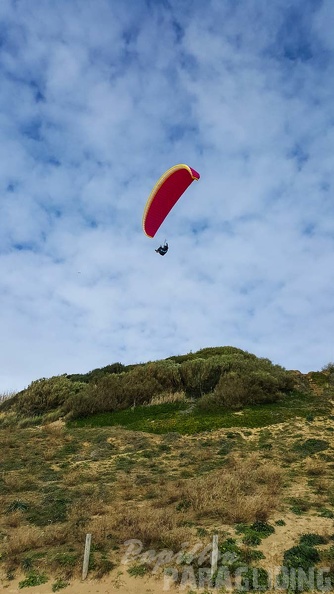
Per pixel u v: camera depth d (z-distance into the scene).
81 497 14.52
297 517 11.44
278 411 23.36
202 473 16.00
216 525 11.30
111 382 29.50
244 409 24.12
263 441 19.38
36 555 10.72
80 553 10.51
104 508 13.39
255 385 25.41
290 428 20.70
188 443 20.34
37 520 12.99
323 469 15.34
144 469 17.19
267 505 11.97
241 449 18.56
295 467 15.88
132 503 13.62
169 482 15.23
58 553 10.69
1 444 21.78
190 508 12.42
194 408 25.41
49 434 23.73
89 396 27.52
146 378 29.52
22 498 14.87
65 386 30.81
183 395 27.69
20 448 21.22
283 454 17.42
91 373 34.59
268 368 28.92
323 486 13.51
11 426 26.62
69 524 12.17
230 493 13.13
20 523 12.88
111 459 18.89
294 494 13.13
